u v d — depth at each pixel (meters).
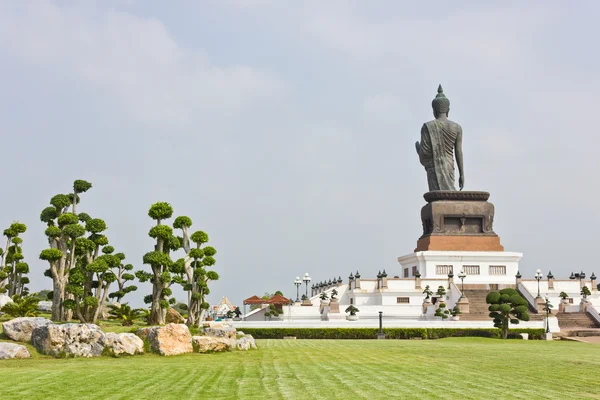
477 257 115.25
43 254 67.75
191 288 76.50
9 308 69.31
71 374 29.94
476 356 45.38
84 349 38.69
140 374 30.47
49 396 23.86
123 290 79.69
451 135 125.19
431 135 125.44
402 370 34.56
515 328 80.94
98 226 75.38
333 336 80.12
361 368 35.31
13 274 87.88
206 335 49.94
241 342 47.72
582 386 29.00
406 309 100.44
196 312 76.62
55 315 68.69
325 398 24.33
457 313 93.50
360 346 57.09
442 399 24.66
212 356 41.88
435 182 124.81
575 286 108.88
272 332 80.25
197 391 25.55
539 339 79.50
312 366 36.00
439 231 119.06
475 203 119.81
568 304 100.69
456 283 112.50
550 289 107.56
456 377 31.61
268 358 41.19
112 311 79.31
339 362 38.97
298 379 29.73
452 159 125.44
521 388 28.03
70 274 70.06
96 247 75.38
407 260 121.75
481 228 120.06
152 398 23.77
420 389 27.14
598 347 60.81
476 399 24.78
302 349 51.16
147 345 41.53
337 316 97.62
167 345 41.31
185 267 76.56
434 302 106.00
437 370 34.81
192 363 36.66
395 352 48.94
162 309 72.50
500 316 78.06
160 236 72.69
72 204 77.56
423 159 127.12
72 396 23.95
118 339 39.75
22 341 40.66
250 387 26.88
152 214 73.94
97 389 25.66
